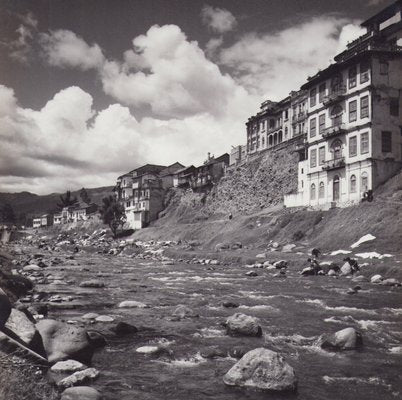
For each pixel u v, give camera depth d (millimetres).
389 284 27234
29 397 7289
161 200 125938
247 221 71438
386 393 8867
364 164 53188
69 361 9586
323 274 34000
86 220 157375
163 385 9148
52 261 46875
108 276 33406
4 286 19844
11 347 8453
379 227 42656
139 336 13477
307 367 10508
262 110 103500
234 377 9219
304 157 68375
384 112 53125
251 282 29312
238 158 111562
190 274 35469
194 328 14688
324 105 60656
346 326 15203
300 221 56906
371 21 60438
